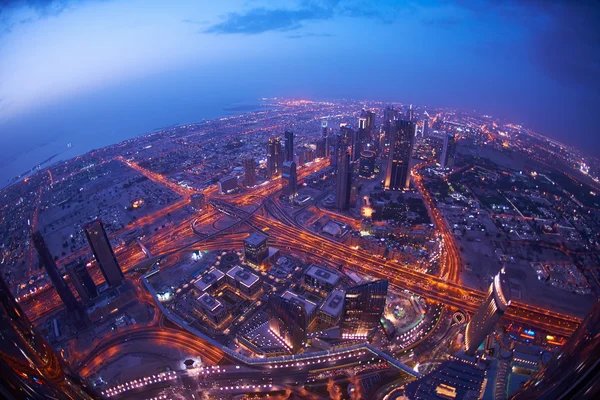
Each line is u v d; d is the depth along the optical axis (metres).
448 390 163.88
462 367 176.75
